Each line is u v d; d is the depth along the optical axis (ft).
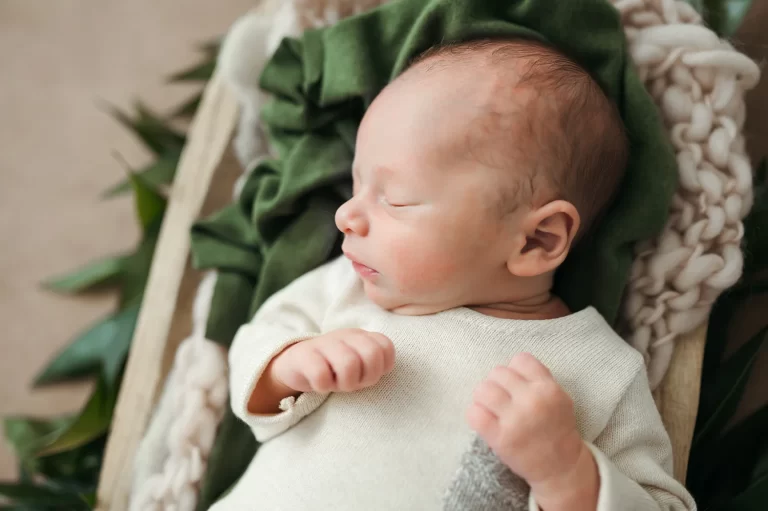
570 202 1.36
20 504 1.88
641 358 1.35
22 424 2.01
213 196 1.73
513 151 1.31
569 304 1.51
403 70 1.50
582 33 1.48
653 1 1.52
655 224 1.46
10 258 2.25
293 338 1.35
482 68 1.33
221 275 1.62
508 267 1.34
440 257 1.31
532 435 1.20
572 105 1.34
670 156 1.45
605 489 1.19
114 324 2.04
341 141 1.61
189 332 1.68
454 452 1.28
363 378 1.28
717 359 1.63
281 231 1.62
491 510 1.27
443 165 1.30
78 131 2.35
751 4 1.67
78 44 2.41
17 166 2.32
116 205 2.30
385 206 1.33
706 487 1.58
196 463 1.53
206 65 2.15
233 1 2.42
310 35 1.61
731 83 1.49
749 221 1.60
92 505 1.66
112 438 1.67
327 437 1.33
